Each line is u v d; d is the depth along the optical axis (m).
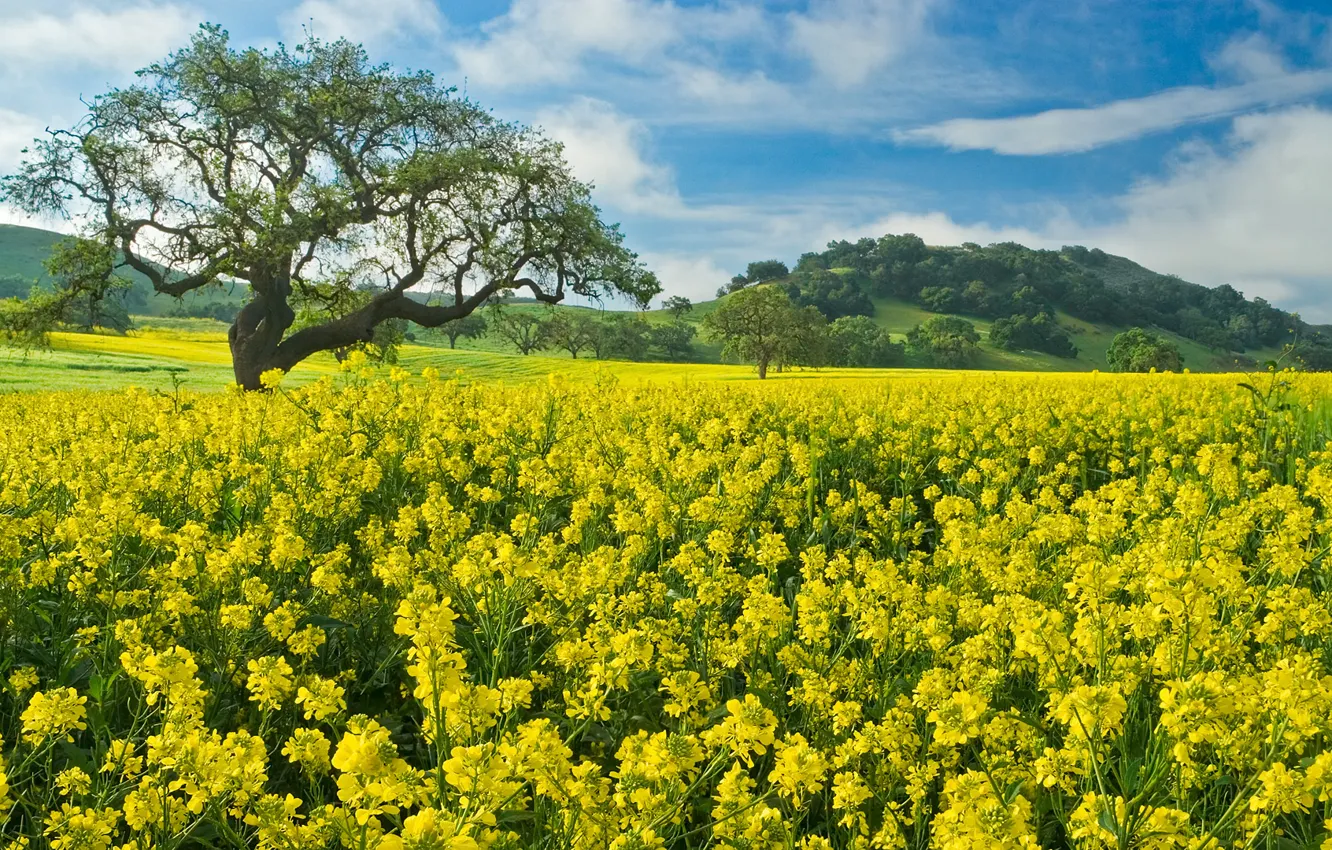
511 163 38.97
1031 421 11.29
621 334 127.94
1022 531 6.20
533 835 3.01
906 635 4.12
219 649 4.20
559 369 57.16
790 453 9.28
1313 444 10.96
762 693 3.94
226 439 8.44
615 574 4.69
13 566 4.93
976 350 157.38
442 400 11.30
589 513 6.13
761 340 78.75
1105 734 2.83
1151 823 2.49
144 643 4.07
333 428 8.41
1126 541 5.84
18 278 131.00
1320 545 5.95
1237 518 5.59
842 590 4.57
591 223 39.16
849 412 13.95
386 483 7.81
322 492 6.51
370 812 2.18
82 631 4.06
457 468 7.82
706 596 4.52
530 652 4.38
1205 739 2.81
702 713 3.87
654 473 8.30
